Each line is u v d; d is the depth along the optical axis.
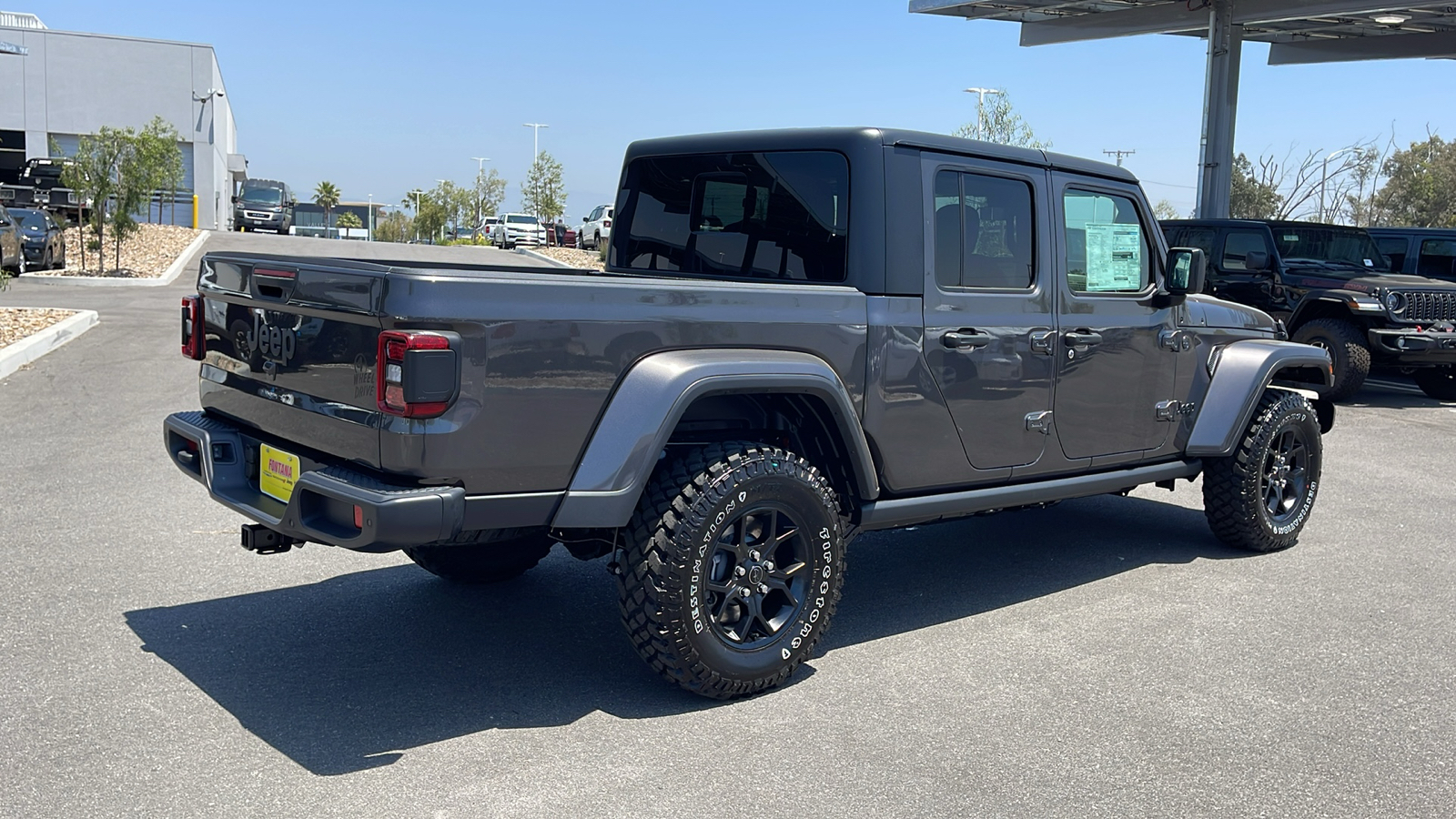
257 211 40.94
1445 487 8.12
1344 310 12.55
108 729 3.61
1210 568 5.90
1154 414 5.54
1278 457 6.13
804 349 4.09
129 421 8.78
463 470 3.39
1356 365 12.20
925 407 4.48
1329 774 3.54
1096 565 5.92
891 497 4.55
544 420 3.51
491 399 3.41
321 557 5.62
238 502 3.91
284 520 3.61
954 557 6.05
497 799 3.22
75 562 5.35
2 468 7.18
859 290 4.29
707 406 4.27
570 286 3.54
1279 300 13.04
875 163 4.30
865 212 4.29
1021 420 4.86
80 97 43.88
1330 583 5.64
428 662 4.28
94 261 25.86
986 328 4.64
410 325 3.30
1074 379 5.06
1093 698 4.10
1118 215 5.31
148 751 3.47
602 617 4.85
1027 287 4.87
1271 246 13.17
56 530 5.88
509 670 4.22
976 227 4.66
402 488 3.38
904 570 5.79
